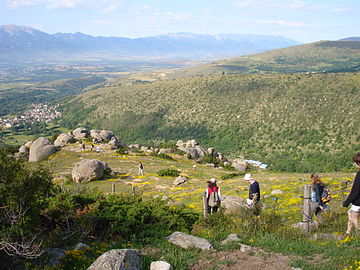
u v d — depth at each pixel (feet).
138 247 31.53
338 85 637.30
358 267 22.43
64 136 216.74
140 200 51.83
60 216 38.93
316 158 467.52
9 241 24.97
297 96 645.92
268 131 586.45
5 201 26.84
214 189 43.57
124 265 23.25
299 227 36.68
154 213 44.57
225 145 602.03
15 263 25.90
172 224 41.57
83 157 173.78
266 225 36.29
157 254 28.78
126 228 37.68
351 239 29.76
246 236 33.99
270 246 29.76
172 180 123.44
